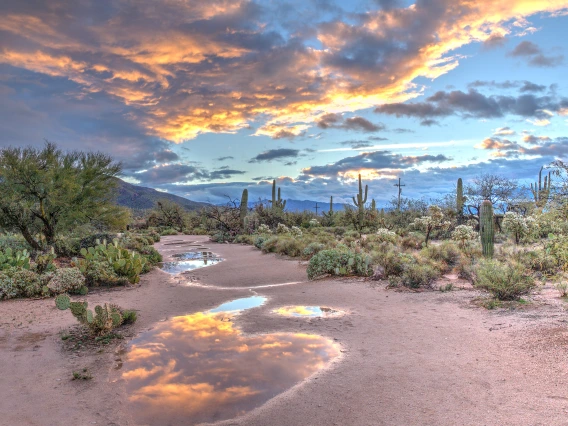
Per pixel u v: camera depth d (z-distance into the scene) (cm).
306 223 4197
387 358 555
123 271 1252
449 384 456
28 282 1065
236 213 3919
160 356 598
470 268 1169
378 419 388
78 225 1906
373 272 1270
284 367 545
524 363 498
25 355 605
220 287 1223
